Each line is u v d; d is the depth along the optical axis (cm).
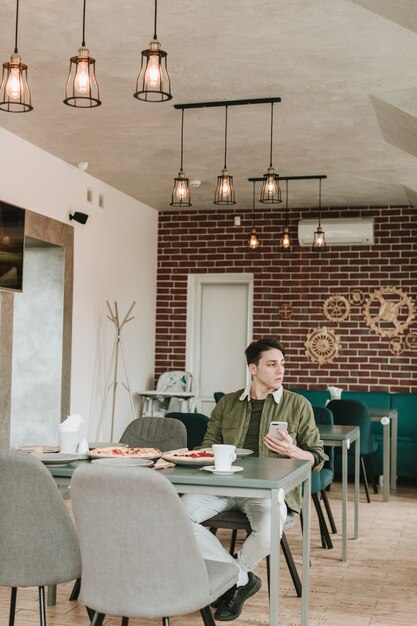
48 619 361
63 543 269
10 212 580
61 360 677
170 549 230
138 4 368
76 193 702
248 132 577
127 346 828
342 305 852
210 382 908
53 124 568
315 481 488
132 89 487
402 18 375
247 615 369
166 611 231
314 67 445
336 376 851
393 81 464
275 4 366
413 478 822
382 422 683
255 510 350
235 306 905
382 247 843
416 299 830
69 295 688
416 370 827
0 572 269
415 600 399
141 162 679
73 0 365
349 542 528
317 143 605
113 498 230
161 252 909
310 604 388
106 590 236
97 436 757
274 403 388
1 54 435
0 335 570
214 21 386
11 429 682
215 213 894
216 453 295
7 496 266
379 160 654
